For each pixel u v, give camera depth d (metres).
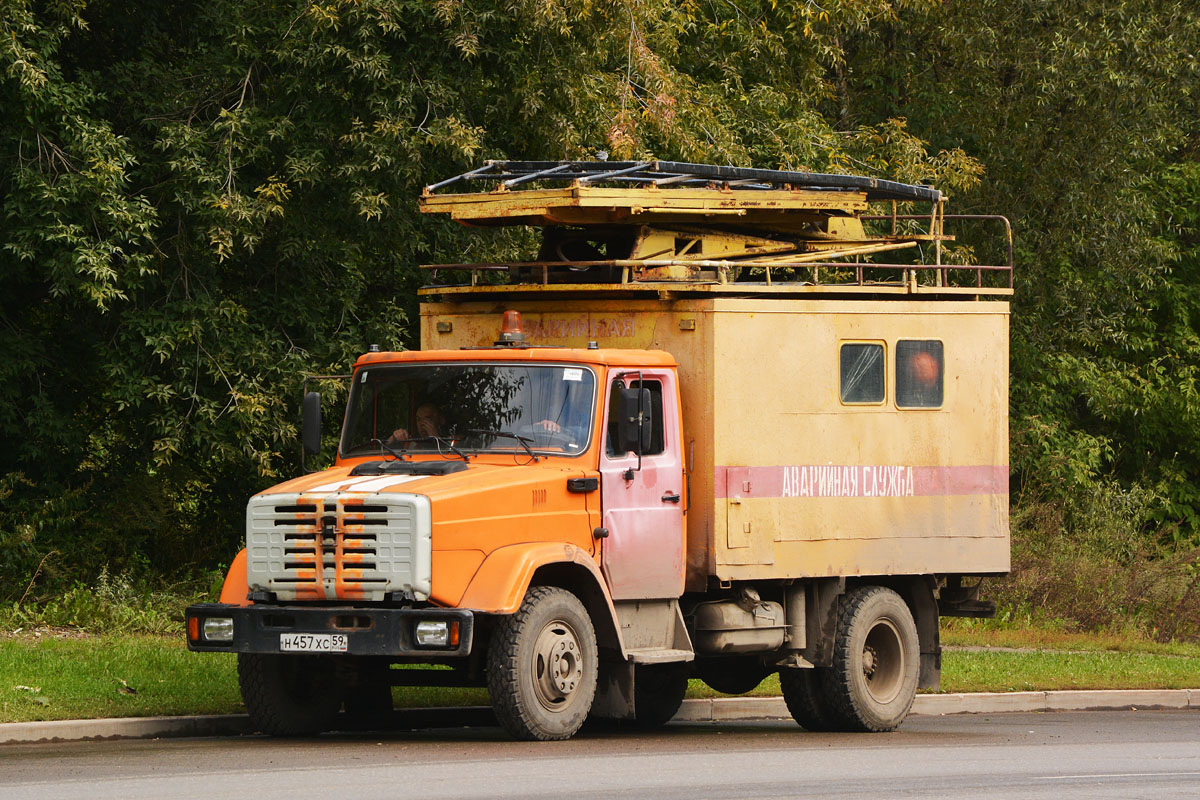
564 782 21.44
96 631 40.38
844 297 32.53
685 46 59.28
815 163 58.41
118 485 48.06
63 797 19.53
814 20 61.31
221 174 42.53
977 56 69.19
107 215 40.12
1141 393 73.06
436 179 46.09
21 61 38.81
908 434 32.12
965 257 65.81
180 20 47.78
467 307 31.95
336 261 45.56
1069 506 66.12
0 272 42.94
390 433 28.78
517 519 26.28
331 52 42.50
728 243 32.62
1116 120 68.88
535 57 45.56
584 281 31.72
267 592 26.16
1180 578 61.91
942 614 34.66
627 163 31.61
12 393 45.22
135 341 43.75
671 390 29.20
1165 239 77.25
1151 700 41.91
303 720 28.17
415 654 24.84
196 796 19.62
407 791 20.19
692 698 36.28
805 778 22.83
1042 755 27.19
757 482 29.84
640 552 28.30
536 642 25.81
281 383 44.25
